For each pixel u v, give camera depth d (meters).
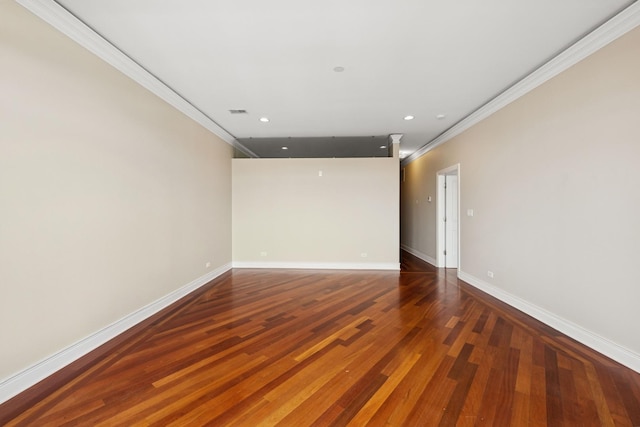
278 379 2.04
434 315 3.28
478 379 2.04
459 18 2.29
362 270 5.73
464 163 4.80
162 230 3.53
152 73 3.20
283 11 2.21
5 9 1.84
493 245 3.98
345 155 6.32
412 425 1.61
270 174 5.95
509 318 3.19
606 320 2.39
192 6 2.14
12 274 1.88
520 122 3.43
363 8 2.17
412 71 3.16
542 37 2.53
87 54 2.44
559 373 2.12
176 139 3.83
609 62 2.35
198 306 3.59
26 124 1.96
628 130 2.22
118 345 2.56
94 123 2.52
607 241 2.38
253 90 3.64
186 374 2.10
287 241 5.95
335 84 3.47
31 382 1.96
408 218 7.90
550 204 2.98
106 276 2.65
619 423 1.62
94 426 1.59
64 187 2.24
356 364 2.24
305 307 3.55
